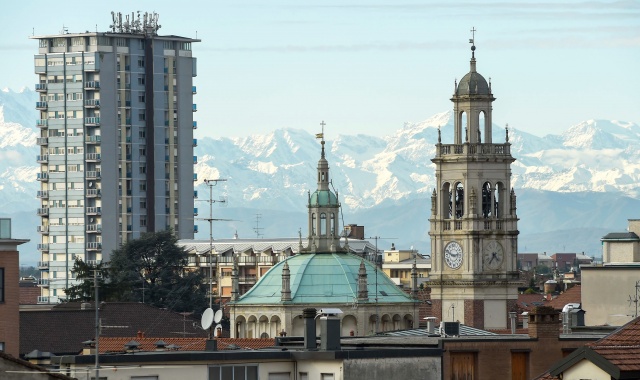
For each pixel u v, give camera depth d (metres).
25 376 156.75
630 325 165.62
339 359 183.50
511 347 197.12
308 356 184.88
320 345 197.62
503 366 196.62
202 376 181.12
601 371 150.25
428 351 190.25
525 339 198.25
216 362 181.88
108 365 177.88
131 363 178.50
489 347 195.62
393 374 187.00
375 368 185.88
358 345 199.25
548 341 199.62
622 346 153.12
